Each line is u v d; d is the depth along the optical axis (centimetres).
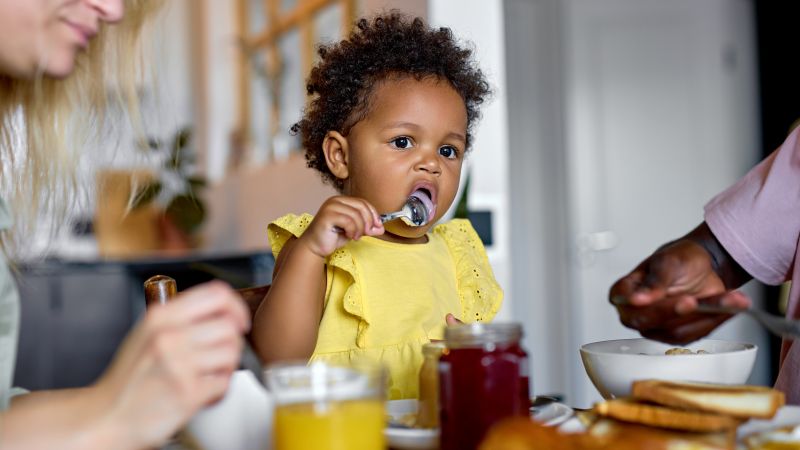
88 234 504
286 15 461
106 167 130
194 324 58
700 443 62
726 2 407
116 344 331
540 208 433
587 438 59
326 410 59
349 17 364
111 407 58
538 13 433
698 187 404
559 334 425
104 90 113
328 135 129
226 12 573
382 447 61
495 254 307
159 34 134
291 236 128
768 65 404
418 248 133
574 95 406
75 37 72
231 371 60
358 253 125
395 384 118
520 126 432
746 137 407
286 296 103
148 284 90
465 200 198
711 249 108
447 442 68
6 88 103
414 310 123
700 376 80
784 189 105
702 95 405
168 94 150
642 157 405
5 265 80
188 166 464
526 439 58
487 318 134
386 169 121
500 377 67
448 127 123
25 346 317
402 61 124
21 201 107
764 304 405
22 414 59
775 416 70
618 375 83
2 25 68
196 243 564
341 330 121
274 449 61
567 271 417
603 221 407
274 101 481
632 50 407
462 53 136
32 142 106
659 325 81
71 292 326
